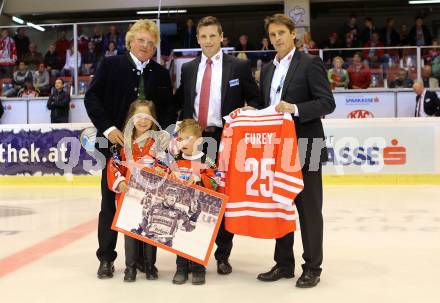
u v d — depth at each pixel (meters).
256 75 10.70
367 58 11.56
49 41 11.53
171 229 3.32
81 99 11.28
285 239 3.44
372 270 3.63
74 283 3.33
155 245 3.31
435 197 7.73
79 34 11.30
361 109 11.27
